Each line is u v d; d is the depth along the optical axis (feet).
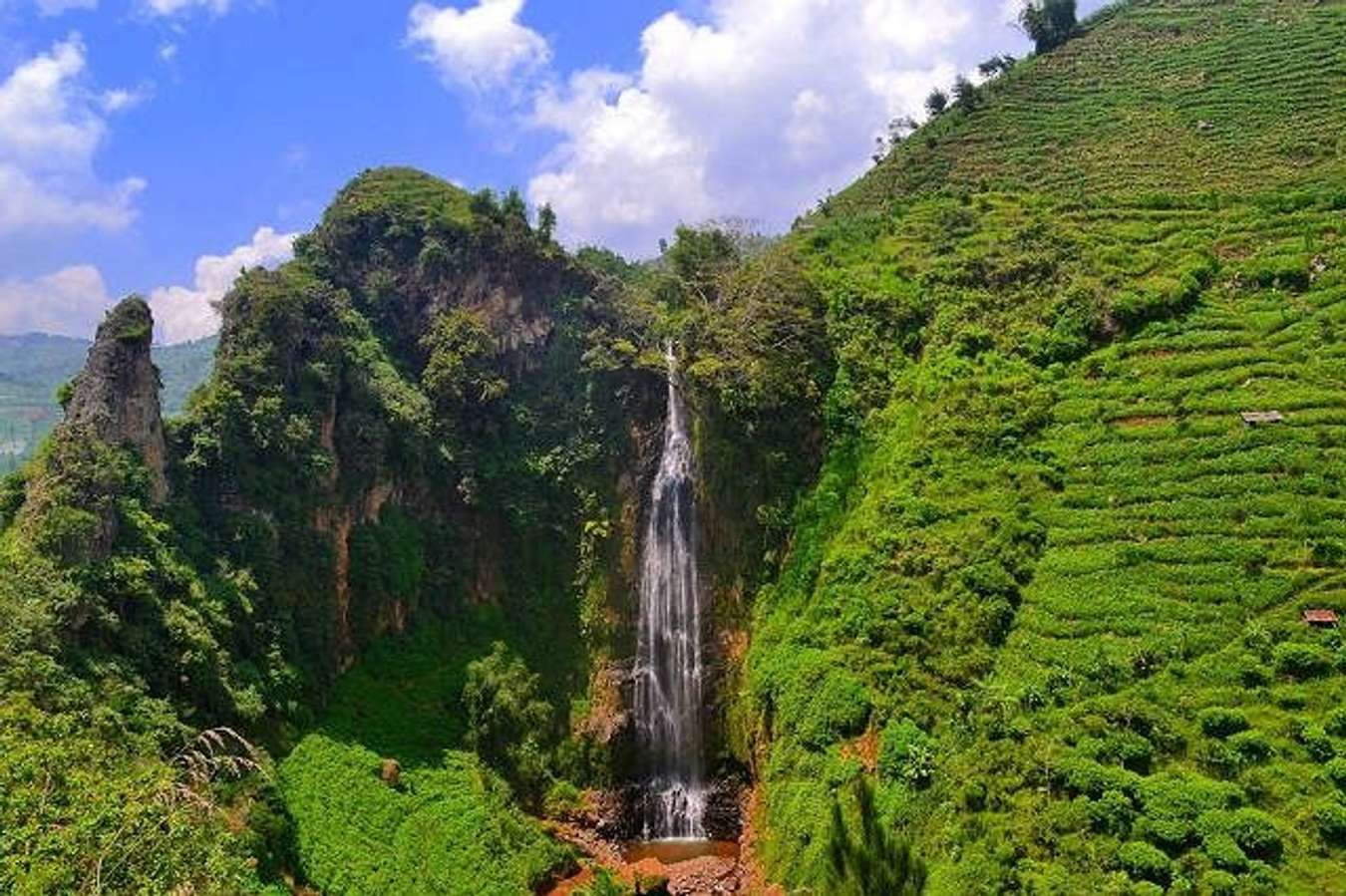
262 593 180.96
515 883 158.20
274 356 203.00
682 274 256.52
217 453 188.85
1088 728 141.08
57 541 153.07
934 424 202.90
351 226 250.78
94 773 95.14
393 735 181.57
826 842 150.92
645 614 218.18
